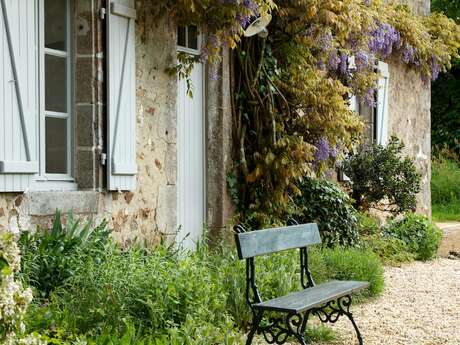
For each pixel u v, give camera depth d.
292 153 9.22
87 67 7.10
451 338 6.44
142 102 7.73
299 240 6.34
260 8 7.85
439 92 22.81
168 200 8.09
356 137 10.55
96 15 7.11
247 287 5.59
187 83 8.21
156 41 7.90
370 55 11.14
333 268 8.15
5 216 6.24
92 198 7.02
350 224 9.98
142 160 7.74
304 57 9.58
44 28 6.86
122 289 5.65
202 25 8.00
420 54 13.97
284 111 9.62
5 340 3.41
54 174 6.92
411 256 10.96
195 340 5.32
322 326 6.35
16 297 3.44
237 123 9.34
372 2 10.98
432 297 8.22
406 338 6.39
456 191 19.97
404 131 14.21
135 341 5.07
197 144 8.95
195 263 6.65
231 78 9.25
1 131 6.21
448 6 22.61
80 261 5.96
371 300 7.95
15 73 6.32
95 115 7.12
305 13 9.12
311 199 9.87
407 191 11.46
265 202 9.38
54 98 6.98
